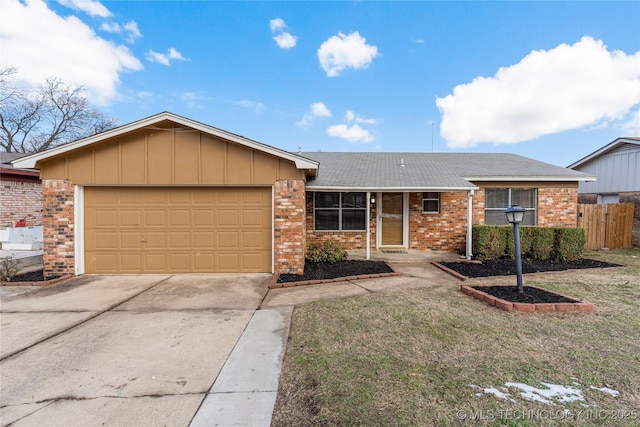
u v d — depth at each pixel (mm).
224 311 4867
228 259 7441
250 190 7398
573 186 10570
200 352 3457
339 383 2752
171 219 7371
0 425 2264
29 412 2416
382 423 2215
